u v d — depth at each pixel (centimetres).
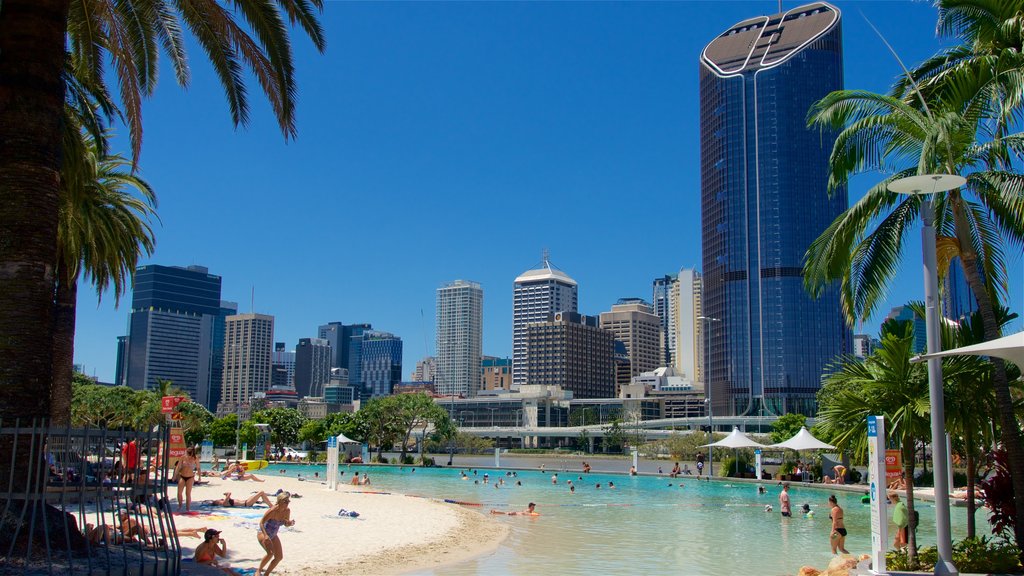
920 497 4541
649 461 12625
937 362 1639
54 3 1434
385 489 5950
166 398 4097
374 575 2014
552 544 2812
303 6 1928
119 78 2223
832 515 2528
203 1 1911
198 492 4066
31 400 1323
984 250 2036
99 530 1435
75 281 3250
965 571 1739
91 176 2991
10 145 1362
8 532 1227
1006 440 1781
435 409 10919
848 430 2064
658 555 2555
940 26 1942
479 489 6141
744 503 4800
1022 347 1323
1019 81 1664
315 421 14138
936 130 1764
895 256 2000
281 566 2009
